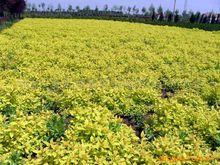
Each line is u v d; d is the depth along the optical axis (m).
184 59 23.28
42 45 25.77
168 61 22.78
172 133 10.20
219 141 10.05
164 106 11.39
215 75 18.34
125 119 12.47
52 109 12.67
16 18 60.62
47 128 9.96
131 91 13.62
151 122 11.26
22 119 9.71
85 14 79.38
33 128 9.54
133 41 30.44
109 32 34.81
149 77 17.44
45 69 18.70
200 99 13.49
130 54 24.03
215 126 10.62
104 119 9.87
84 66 19.59
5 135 8.96
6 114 11.37
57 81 15.82
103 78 17.12
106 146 8.45
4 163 8.03
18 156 8.52
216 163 8.30
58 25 39.19
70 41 28.50
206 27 51.38
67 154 8.10
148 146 8.95
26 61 19.88
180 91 15.18
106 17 65.81
